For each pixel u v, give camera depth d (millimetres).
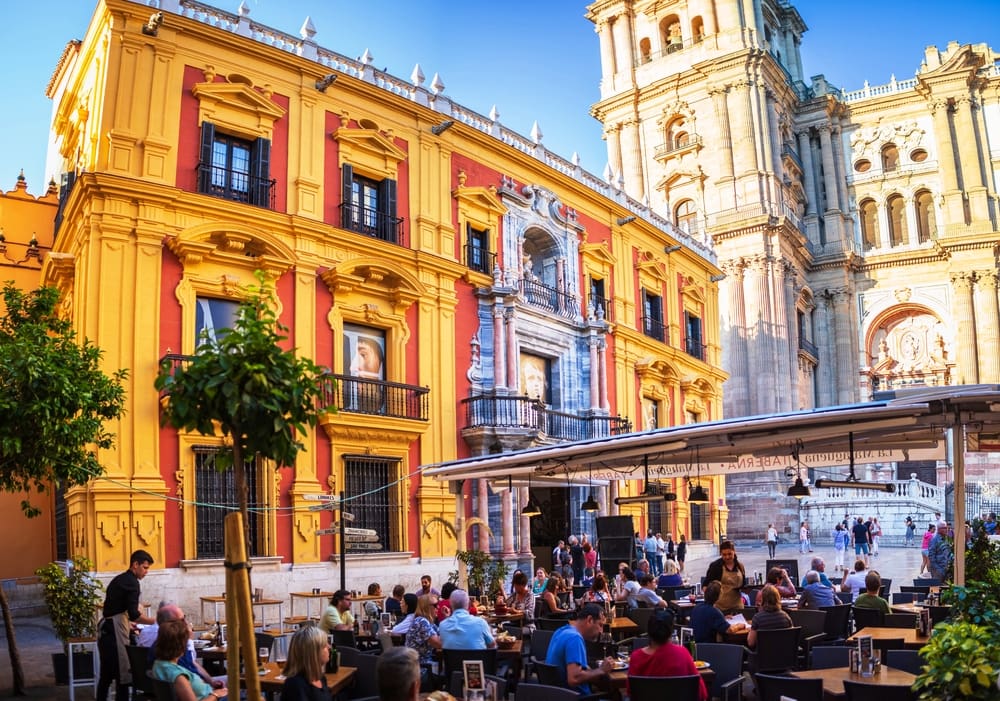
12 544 23594
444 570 23219
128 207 18812
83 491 17547
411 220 24797
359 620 15719
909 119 59344
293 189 21938
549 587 17188
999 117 56719
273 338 6164
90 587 12891
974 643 6090
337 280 22078
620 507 30500
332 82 22906
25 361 12227
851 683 7277
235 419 5988
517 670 11852
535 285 28797
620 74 57250
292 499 20359
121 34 19422
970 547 13547
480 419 25125
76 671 12859
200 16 20797
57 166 28062
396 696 4934
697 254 39156
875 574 13656
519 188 28703
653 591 15898
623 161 56406
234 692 5582
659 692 7953
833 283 59094
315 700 7094
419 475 23359
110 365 18031
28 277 25750
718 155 51750
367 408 22469
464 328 25688
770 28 60969
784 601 15117
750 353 49500
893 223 59781
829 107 60406
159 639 8000
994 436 13094
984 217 55500
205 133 20375
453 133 26375
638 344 33406
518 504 26062
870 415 10375
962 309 55125
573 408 29438
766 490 46844
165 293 19125
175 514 18359
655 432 12219
